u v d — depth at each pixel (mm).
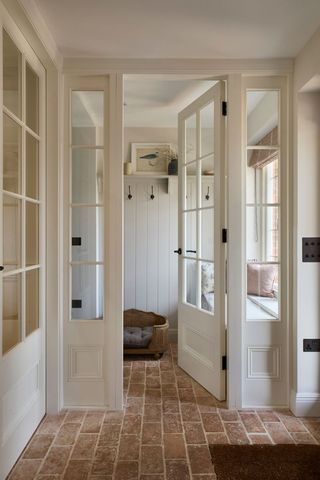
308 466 1633
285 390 2221
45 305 2121
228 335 2197
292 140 2178
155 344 3084
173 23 1770
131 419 2055
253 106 2242
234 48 2025
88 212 2242
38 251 2051
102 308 2217
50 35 1873
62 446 1788
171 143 3686
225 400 2283
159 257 3709
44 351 2102
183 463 1651
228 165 2191
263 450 1752
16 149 1756
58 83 2107
